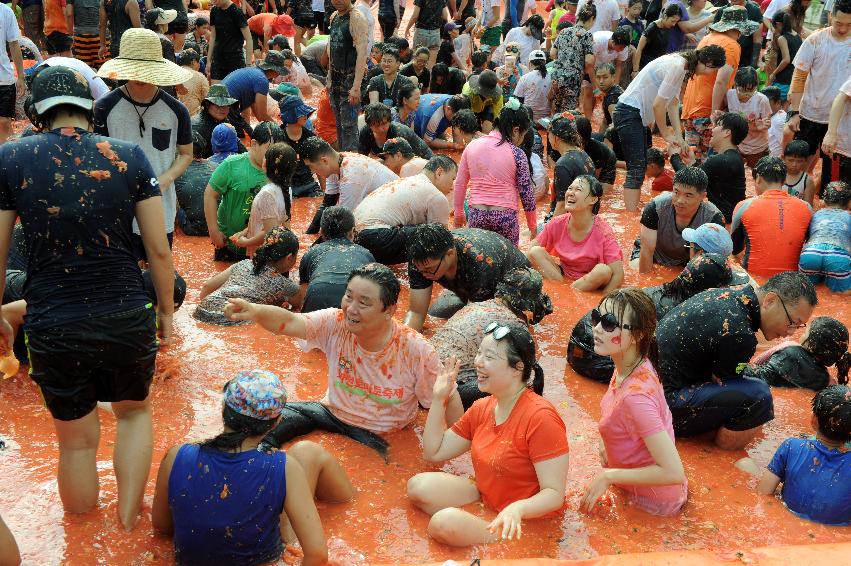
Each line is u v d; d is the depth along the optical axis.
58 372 3.53
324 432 4.56
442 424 4.19
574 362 5.33
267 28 14.65
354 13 9.17
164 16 11.29
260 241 6.56
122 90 5.44
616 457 4.02
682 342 4.56
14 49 10.09
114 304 3.53
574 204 6.52
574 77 11.44
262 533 3.37
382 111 8.87
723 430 4.57
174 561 3.50
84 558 3.49
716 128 8.06
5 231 3.50
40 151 3.43
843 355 5.06
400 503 4.00
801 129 9.14
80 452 3.70
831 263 6.70
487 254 5.39
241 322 5.78
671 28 12.59
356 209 6.73
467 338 4.73
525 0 16.95
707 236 6.15
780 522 3.97
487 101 11.01
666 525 3.91
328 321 4.38
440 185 7.07
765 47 15.39
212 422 4.60
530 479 3.82
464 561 3.55
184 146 5.75
